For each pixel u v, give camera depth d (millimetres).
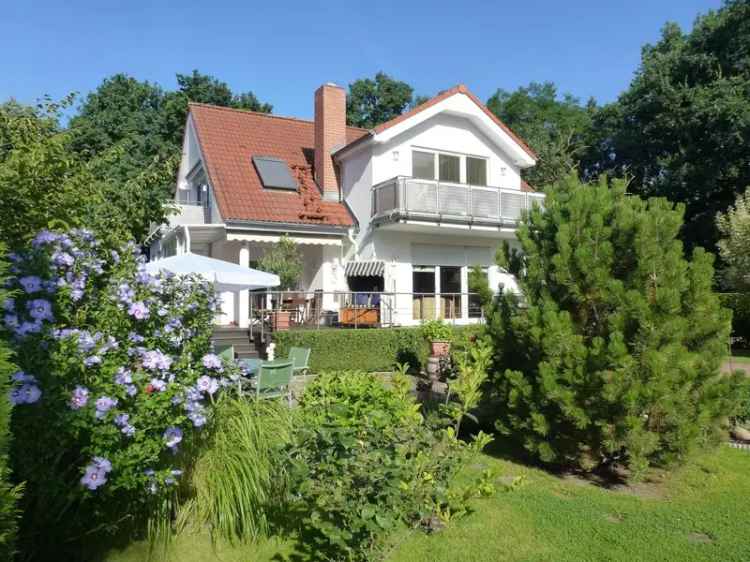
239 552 5012
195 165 22609
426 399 11031
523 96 51188
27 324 4262
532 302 7609
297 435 5016
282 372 8539
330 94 21938
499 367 7949
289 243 18141
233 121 23359
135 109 41188
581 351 6727
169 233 19297
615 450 6793
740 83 31422
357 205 20875
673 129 34062
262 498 5328
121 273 5508
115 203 9961
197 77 43438
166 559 4801
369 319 18078
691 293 6938
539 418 7070
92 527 4859
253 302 18266
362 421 5406
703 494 6781
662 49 38094
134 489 4816
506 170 23344
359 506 4250
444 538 5426
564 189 8203
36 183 6223
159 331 5336
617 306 6777
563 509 6180
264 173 20438
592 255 7027
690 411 6742
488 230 20719
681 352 6527
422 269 21219
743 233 22047
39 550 4508
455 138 22094
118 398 4535
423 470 5191
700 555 5113
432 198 19484
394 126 19969
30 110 8953
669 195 35125
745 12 31781
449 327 14648
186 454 5387
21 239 5590
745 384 6969
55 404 4211
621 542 5371
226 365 5855
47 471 4312
